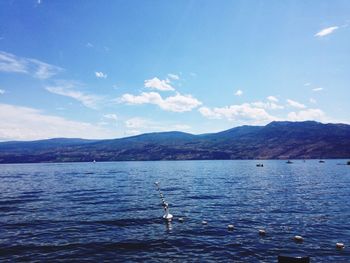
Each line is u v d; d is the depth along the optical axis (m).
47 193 57.75
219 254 20.42
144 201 45.25
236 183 74.19
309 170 129.50
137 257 20.03
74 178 102.38
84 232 26.48
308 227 27.39
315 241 22.98
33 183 83.00
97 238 24.55
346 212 34.34
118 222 30.45
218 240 23.69
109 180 91.31
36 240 24.00
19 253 20.88
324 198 46.00
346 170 127.31
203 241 23.50
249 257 19.75
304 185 67.44
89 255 20.44
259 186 66.00
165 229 27.41
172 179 91.19
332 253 20.23
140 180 90.06
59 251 21.28
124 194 54.59
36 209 38.81
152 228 27.83
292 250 20.95
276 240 23.41
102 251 21.27
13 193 58.22
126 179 94.62
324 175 99.50
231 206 39.41
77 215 34.34
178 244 22.78
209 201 44.25
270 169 141.12
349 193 52.09
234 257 19.78
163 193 55.38
